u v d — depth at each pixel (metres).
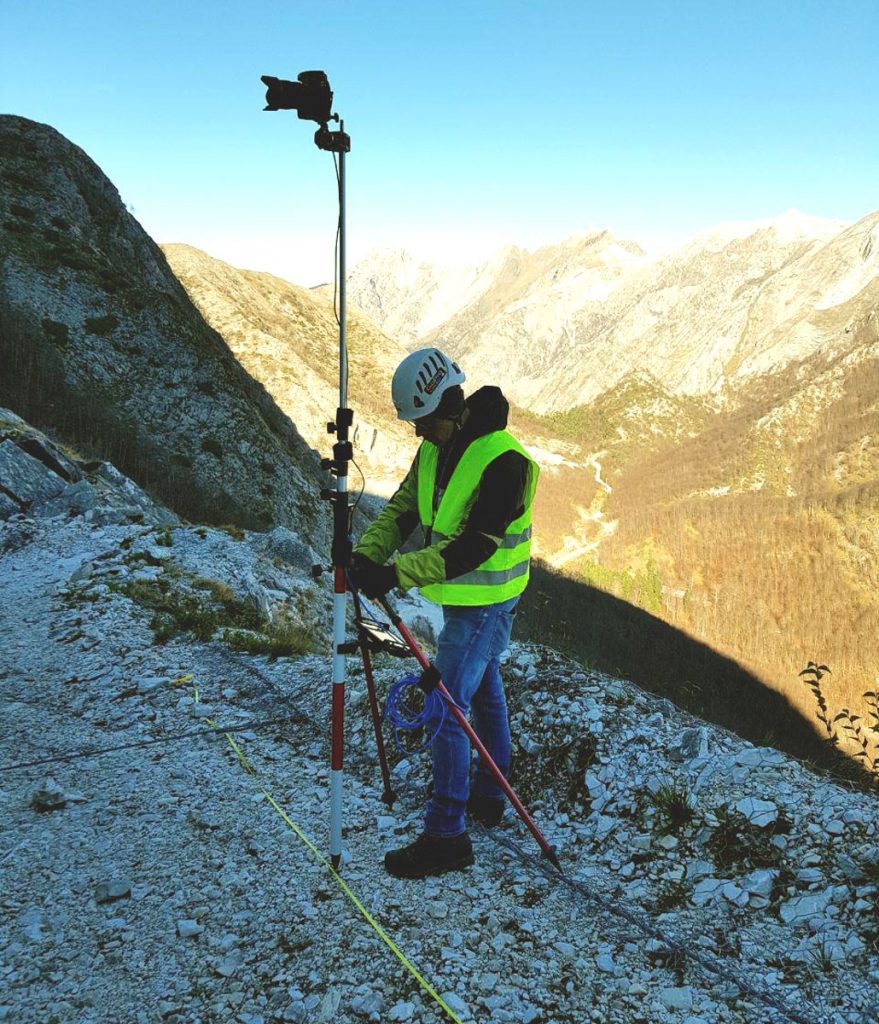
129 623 8.65
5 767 4.95
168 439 61.41
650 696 4.65
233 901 3.30
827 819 3.30
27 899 3.38
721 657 130.25
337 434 3.27
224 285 165.12
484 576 3.23
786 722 107.50
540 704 4.50
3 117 86.38
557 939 2.92
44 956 2.97
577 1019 2.50
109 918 3.21
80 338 63.94
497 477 3.02
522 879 3.35
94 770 4.88
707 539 179.12
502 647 3.51
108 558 12.58
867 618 146.88
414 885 3.33
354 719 5.25
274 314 166.88
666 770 3.84
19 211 74.69
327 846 3.71
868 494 171.62
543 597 6.07
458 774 3.36
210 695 6.30
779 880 3.08
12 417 20.69
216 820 4.08
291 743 5.18
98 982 2.81
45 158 83.38
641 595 161.12
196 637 8.05
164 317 71.38
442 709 3.33
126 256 84.75
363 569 3.17
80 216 80.69
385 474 103.31
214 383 68.69
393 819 3.97
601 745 4.09
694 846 3.38
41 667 7.29
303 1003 2.63
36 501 16.42
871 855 3.06
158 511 22.41
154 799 4.40
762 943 2.80
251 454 65.06
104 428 55.94
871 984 2.54
